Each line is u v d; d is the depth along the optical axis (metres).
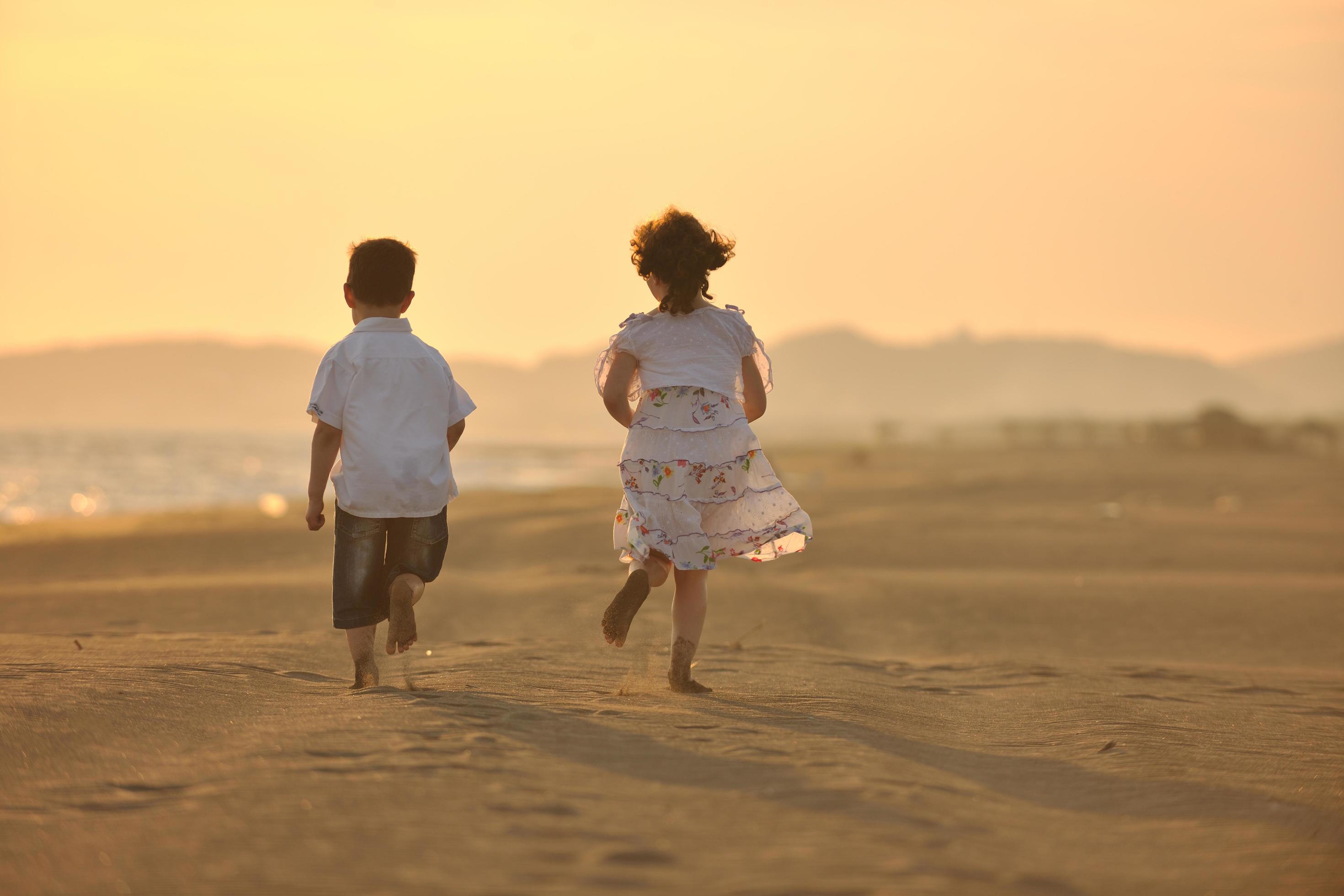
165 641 21.03
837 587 36.56
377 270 15.47
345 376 15.04
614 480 168.25
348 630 15.30
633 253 15.71
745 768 10.25
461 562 45.28
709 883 6.95
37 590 34.91
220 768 9.82
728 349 15.60
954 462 196.38
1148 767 11.61
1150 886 7.44
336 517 15.13
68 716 12.20
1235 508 79.88
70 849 7.61
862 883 6.99
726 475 15.24
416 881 6.92
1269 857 8.20
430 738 10.85
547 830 7.97
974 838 8.34
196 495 136.12
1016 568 44.03
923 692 17.44
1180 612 31.88
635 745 11.11
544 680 16.33
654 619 26.12
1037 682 18.61
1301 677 20.41
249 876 7.02
